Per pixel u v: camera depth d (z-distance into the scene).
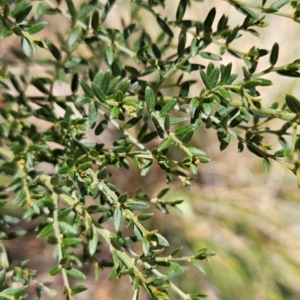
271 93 1.26
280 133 0.55
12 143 0.60
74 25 0.60
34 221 1.07
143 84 0.58
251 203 1.24
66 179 0.56
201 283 1.10
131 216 0.54
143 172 0.56
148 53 0.60
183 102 0.56
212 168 1.27
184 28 0.57
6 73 0.62
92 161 0.55
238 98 1.02
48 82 0.60
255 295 1.10
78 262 0.56
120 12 0.97
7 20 0.55
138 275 0.54
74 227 0.55
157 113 0.54
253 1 1.04
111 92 0.57
